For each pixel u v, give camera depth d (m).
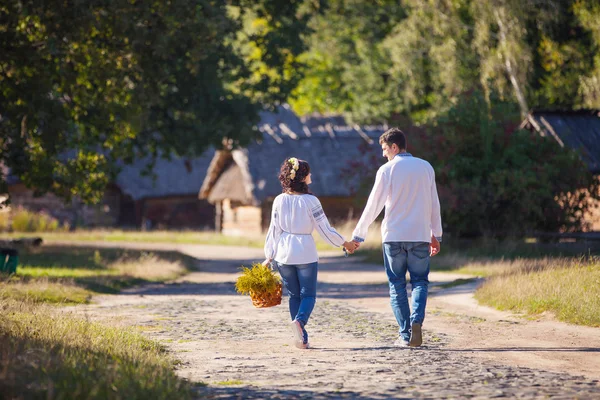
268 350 18.97
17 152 52.88
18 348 15.05
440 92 97.38
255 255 81.88
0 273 37.28
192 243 104.38
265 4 75.38
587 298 25.16
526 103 80.88
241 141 74.06
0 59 44.25
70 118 52.75
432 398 12.81
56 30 44.50
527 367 16.22
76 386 12.12
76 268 50.06
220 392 13.49
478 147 60.12
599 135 64.69
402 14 118.75
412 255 19.36
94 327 19.72
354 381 14.55
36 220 116.88
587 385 13.99
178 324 24.48
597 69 79.75
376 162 71.06
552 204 57.25
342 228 88.56
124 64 47.88
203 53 49.03
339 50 128.62
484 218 58.09
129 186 135.50
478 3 81.44
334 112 152.38
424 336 21.42
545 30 80.75
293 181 19.78
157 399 12.06
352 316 26.91
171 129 71.75
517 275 31.98
